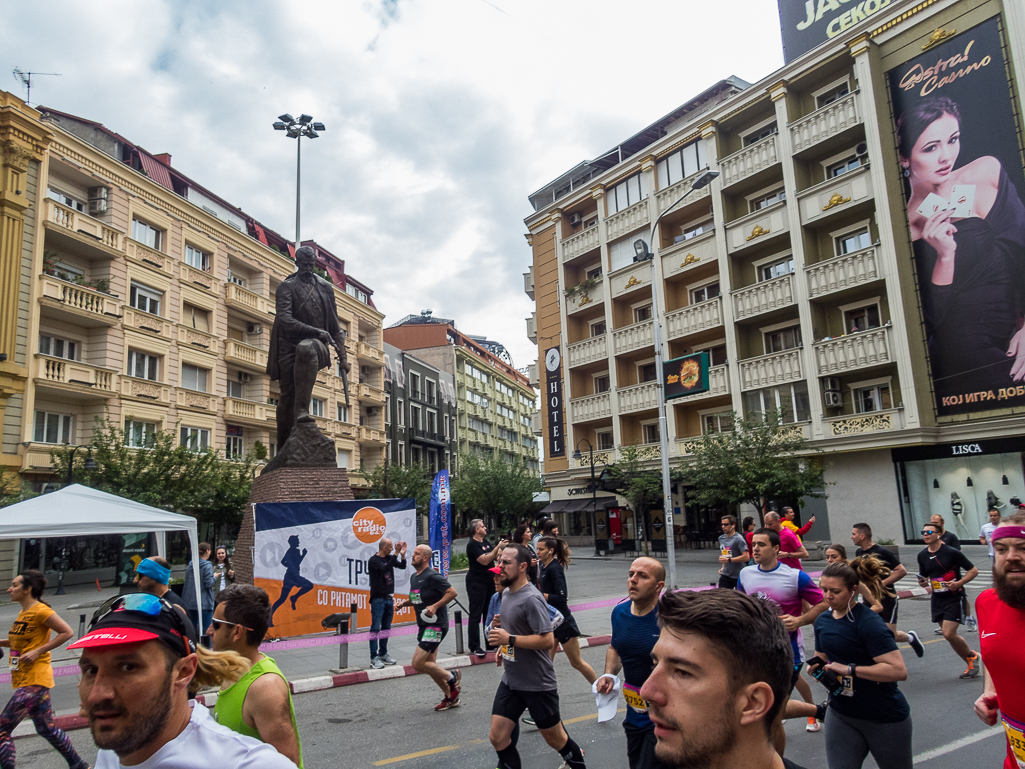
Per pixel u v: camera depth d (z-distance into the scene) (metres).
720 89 30.55
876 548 7.75
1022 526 2.83
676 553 27.84
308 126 25.39
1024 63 20.41
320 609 10.67
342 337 13.20
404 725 6.36
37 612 5.04
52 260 23.83
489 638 4.18
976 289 20.98
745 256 27.55
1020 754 2.77
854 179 23.66
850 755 3.51
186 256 30.14
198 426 29.19
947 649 8.80
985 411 20.66
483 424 69.81
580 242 34.25
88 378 23.95
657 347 17.31
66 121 28.16
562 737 4.21
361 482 40.47
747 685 1.47
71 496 8.30
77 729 6.77
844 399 24.11
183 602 9.09
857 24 24.14
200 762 1.79
